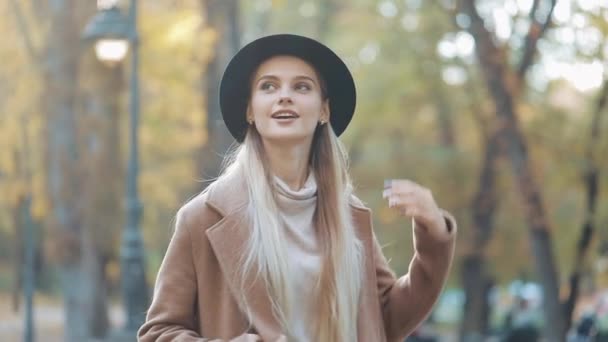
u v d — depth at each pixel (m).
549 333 19.11
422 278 3.73
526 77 22.55
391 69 30.23
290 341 3.49
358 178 33.91
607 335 17.98
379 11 30.72
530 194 18.98
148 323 3.60
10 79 24.91
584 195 23.64
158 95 26.22
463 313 31.62
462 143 33.97
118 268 28.59
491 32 19.23
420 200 3.56
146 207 35.16
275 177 3.65
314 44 3.70
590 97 23.00
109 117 25.25
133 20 17.95
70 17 24.72
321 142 3.80
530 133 23.05
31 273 28.67
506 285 32.94
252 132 3.76
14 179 26.23
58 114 25.09
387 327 3.87
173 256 3.63
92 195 25.36
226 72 3.74
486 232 29.17
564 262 24.05
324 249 3.62
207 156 23.75
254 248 3.51
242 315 3.53
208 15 23.89
